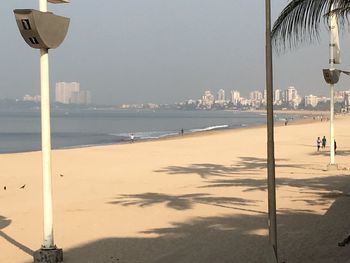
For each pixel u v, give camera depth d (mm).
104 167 33250
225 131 87188
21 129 121688
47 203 11008
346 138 59688
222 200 19219
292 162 33969
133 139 73250
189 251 11969
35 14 10016
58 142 73938
